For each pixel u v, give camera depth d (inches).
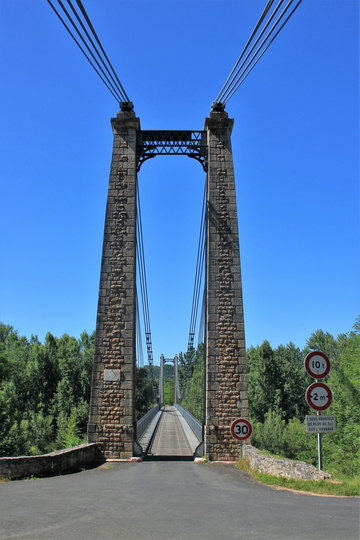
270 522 252.8
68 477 488.4
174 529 236.8
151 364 2246.6
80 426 1862.7
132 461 683.4
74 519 259.1
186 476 506.9
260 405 2146.9
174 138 815.1
